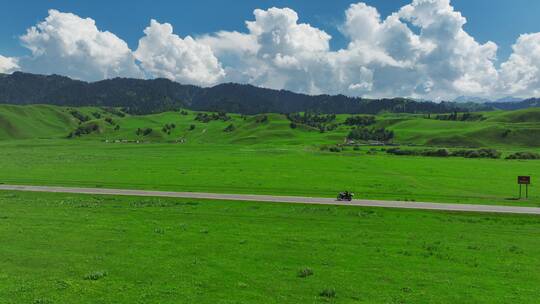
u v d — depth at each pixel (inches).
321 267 1029.2
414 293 869.2
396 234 1408.7
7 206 1872.5
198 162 4776.1
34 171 3528.5
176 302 801.6
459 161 5452.8
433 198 2299.5
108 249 1155.9
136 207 1905.8
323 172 3794.3
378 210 1909.4
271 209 1908.2
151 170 3777.1
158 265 1023.6
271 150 7214.6
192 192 2449.6
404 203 2112.5
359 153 7165.4
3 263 1026.1
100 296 830.5
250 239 1294.3
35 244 1195.9
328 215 1756.9
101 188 2571.4
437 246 1253.1
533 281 953.5
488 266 1060.5
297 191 2529.5
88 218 1594.5
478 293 874.8
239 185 2787.9
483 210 1918.1
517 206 2037.4
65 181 2876.5
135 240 1262.3
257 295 842.2
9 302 797.9
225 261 1063.6
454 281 944.9
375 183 3011.8
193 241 1259.2
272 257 1106.7
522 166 4650.6
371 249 1206.3
